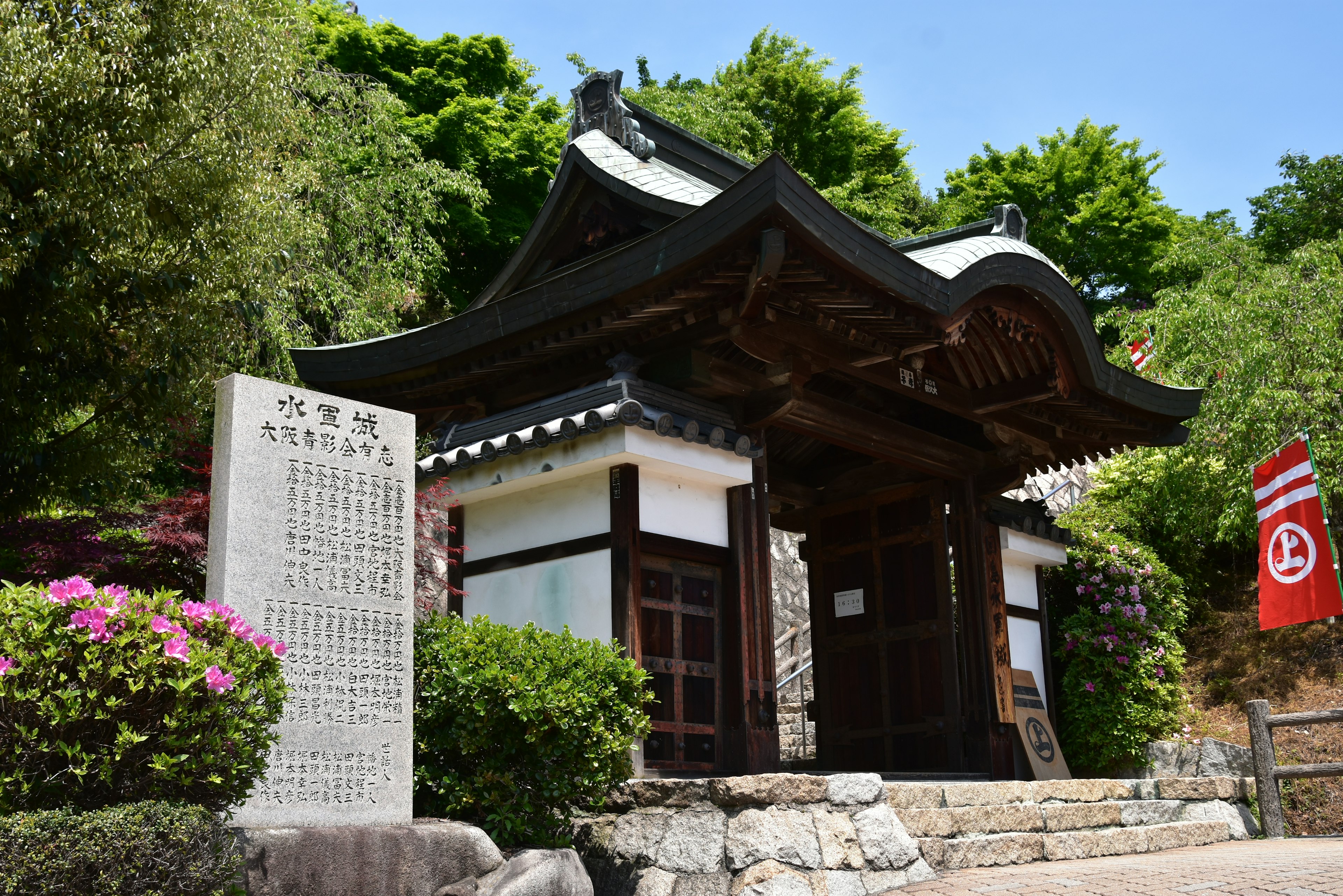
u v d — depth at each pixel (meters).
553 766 5.71
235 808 4.64
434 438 9.76
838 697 10.49
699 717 7.61
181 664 3.92
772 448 10.71
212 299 9.54
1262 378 12.48
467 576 8.60
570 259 9.19
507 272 9.27
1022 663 10.44
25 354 8.68
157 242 9.27
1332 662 11.95
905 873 5.86
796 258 6.74
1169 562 14.16
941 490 10.09
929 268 7.34
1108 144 29.89
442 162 21.30
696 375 7.77
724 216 6.50
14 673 3.66
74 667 3.83
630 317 7.42
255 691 4.21
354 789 5.04
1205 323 13.23
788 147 27.38
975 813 6.74
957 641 10.15
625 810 6.34
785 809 5.69
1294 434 12.19
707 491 8.06
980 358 9.27
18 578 8.48
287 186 11.05
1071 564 11.30
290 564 5.14
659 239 6.87
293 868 4.43
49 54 7.82
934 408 10.60
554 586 7.89
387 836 4.77
